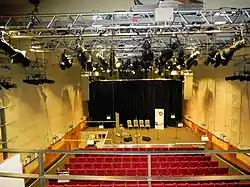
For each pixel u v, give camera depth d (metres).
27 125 9.29
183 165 9.06
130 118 18.64
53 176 3.03
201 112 15.07
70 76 14.75
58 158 11.89
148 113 18.47
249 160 9.51
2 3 5.57
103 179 2.97
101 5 5.88
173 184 6.95
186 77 15.52
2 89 7.60
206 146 13.44
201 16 6.55
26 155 9.09
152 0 5.55
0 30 6.09
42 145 10.54
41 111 10.55
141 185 6.89
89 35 7.52
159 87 18.23
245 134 9.84
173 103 18.36
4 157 7.66
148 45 8.53
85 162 9.58
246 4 5.99
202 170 8.33
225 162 11.12
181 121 18.58
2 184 5.04
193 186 6.90
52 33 7.47
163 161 9.59
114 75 18.03
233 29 7.50
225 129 11.74
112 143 13.73
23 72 9.03
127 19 6.68
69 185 7.05
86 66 9.63
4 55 7.57
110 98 18.44
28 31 6.75
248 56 9.36
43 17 6.70
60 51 11.12
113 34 7.53
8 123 7.92
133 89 18.48
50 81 10.27
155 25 6.70
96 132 15.78
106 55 13.20
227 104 11.52
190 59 10.51
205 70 14.34
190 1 5.35
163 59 9.05
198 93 15.61
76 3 5.70
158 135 15.76
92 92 18.31
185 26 6.48
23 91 9.02
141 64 12.84
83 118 17.30
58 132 12.57
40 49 9.74
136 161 9.70
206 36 9.54
